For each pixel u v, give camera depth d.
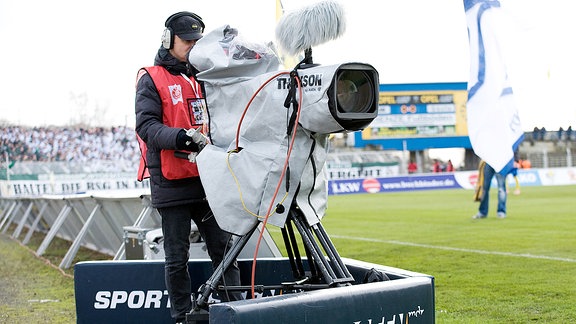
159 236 4.71
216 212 2.88
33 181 22.80
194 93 3.46
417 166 31.20
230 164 2.86
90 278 3.69
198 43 3.03
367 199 21.33
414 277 2.88
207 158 2.94
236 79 2.92
